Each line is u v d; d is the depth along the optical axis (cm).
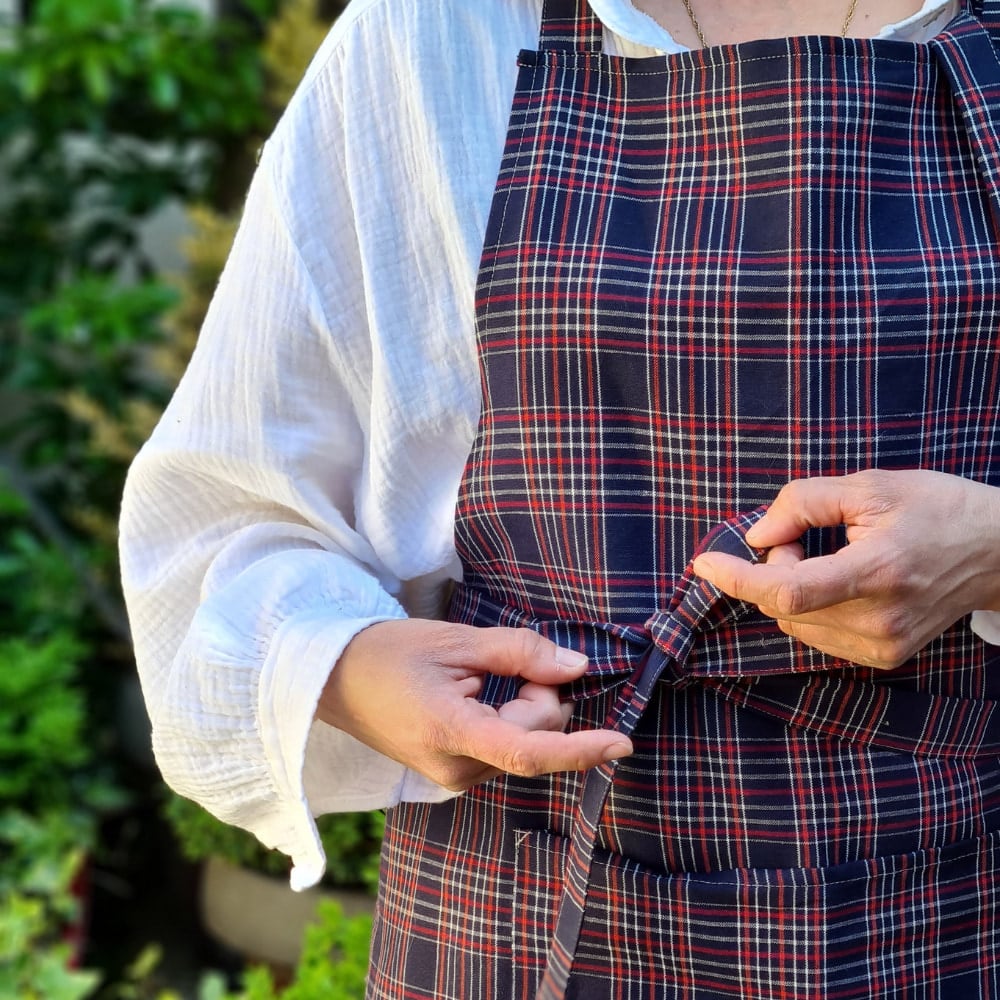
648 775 92
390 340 97
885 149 89
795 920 88
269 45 281
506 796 96
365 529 103
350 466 105
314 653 92
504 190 93
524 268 91
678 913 90
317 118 99
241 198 326
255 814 98
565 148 92
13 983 209
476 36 95
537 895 94
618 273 89
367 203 96
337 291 99
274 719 93
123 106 333
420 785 99
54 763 278
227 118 317
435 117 94
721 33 97
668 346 89
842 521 83
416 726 86
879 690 89
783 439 89
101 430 307
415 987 99
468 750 83
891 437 89
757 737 90
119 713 326
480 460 96
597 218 91
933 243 89
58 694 277
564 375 91
